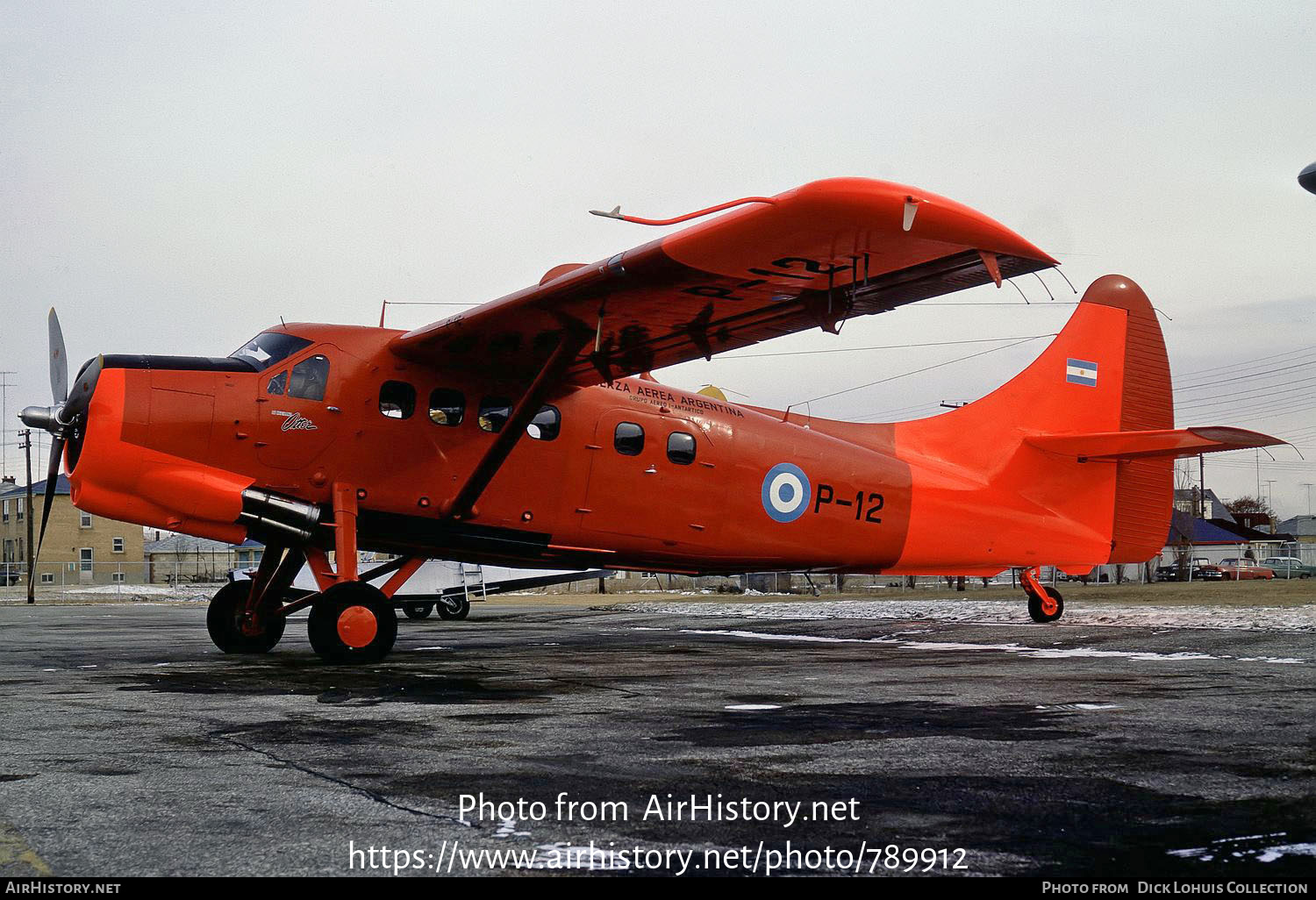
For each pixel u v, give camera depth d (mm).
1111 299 15117
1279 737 5262
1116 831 3479
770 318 10367
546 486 11508
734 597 32938
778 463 12828
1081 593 26422
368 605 9984
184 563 79625
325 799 3973
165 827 3555
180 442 9914
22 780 4328
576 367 11438
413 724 5922
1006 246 7988
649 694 7375
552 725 5836
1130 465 14961
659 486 12125
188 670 9383
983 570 14297
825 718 6082
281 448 10281
